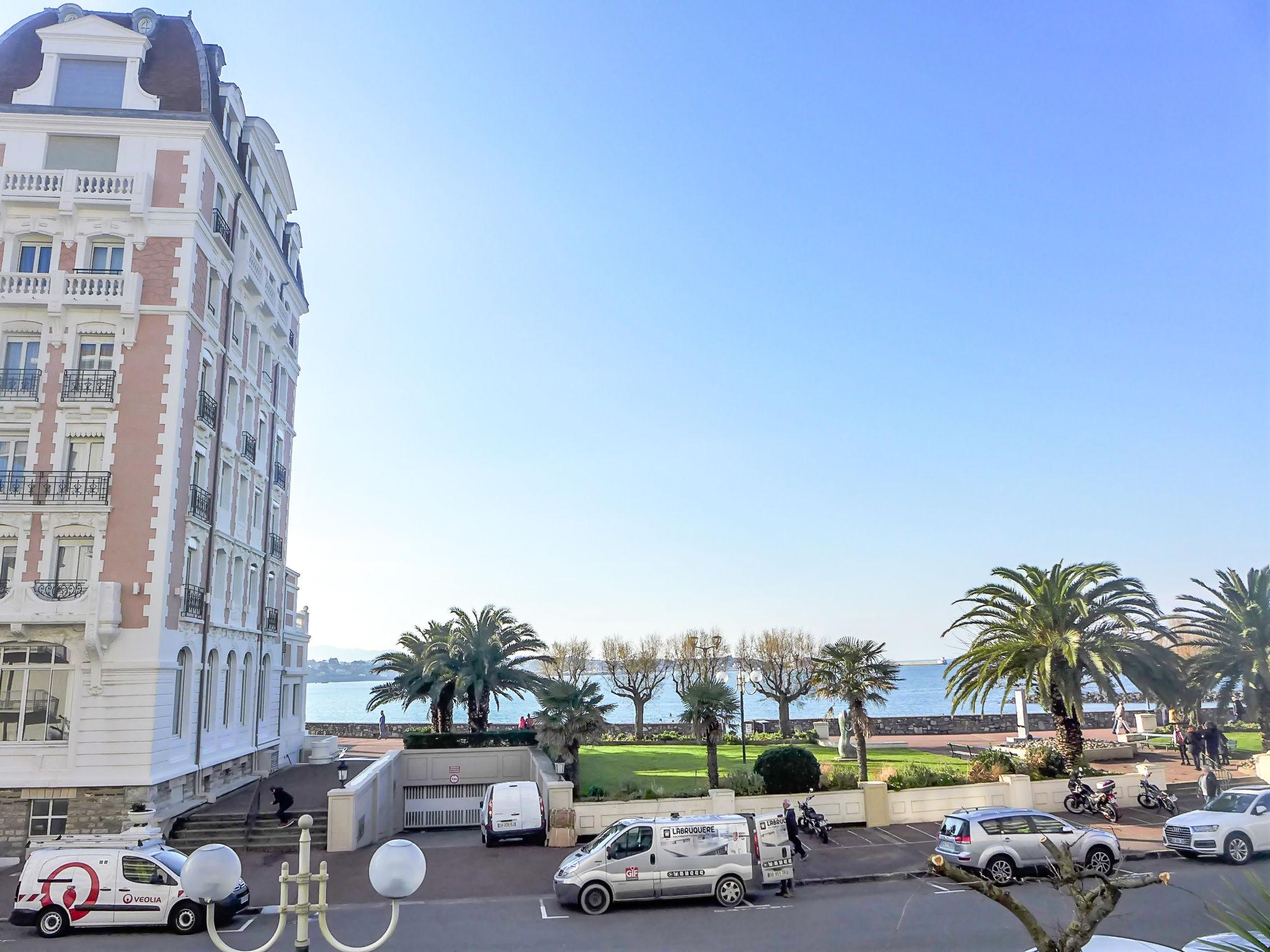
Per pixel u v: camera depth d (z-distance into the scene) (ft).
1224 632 104.99
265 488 119.85
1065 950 21.66
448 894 64.39
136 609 81.46
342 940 52.49
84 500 82.33
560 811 81.56
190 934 54.90
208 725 96.22
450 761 122.72
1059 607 92.84
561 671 196.13
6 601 78.74
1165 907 54.44
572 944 50.67
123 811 77.77
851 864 70.23
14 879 70.03
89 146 90.53
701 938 51.42
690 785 103.45
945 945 48.60
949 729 167.73
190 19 97.91
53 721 79.82
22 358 87.04
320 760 135.23
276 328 123.03
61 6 94.73
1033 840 62.85
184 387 87.56
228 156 97.30
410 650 147.54
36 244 89.40
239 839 82.38
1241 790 70.23
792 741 158.61
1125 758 114.93
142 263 88.17
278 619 126.21
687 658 199.93
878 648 101.35
